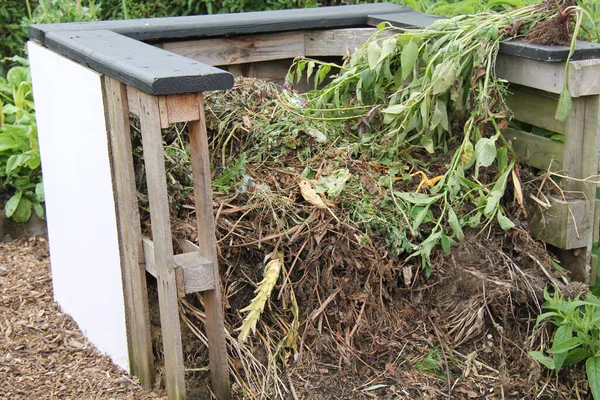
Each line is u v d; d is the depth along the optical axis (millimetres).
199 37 3854
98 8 5504
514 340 3072
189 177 3195
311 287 3027
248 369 2908
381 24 3582
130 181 2771
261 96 3613
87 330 3438
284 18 3979
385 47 3379
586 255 3275
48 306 3779
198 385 2928
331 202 3111
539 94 3326
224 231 3039
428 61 3408
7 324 3605
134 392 2982
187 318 3037
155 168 2570
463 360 3027
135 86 2545
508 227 3098
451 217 3111
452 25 3420
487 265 3152
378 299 3082
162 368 3023
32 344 3430
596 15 3920
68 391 3049
